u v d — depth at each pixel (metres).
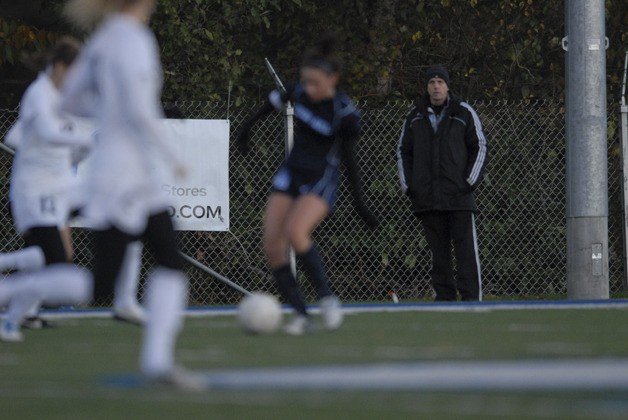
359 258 57.59
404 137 50.44
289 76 63.72
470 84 64.88
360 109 57.94
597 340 30.94
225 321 38.38
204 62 60.75
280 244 33.56
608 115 62.56
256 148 55.91
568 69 55.41
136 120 22.53
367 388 21.34
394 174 57.41
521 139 58.31
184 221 51.38
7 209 55.03
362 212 34.91
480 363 25.17
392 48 64.12
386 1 64.06
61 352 28.77
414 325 36.25
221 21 61.16
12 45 60.38
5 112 55.94
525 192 58.31
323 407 19.30
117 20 23.02
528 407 19.12
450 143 49.44
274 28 63.72
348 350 28.31
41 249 33.47
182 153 51.44
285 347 29.14
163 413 18.80
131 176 22.95
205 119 52.84
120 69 22.59
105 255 23.31
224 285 56.44
